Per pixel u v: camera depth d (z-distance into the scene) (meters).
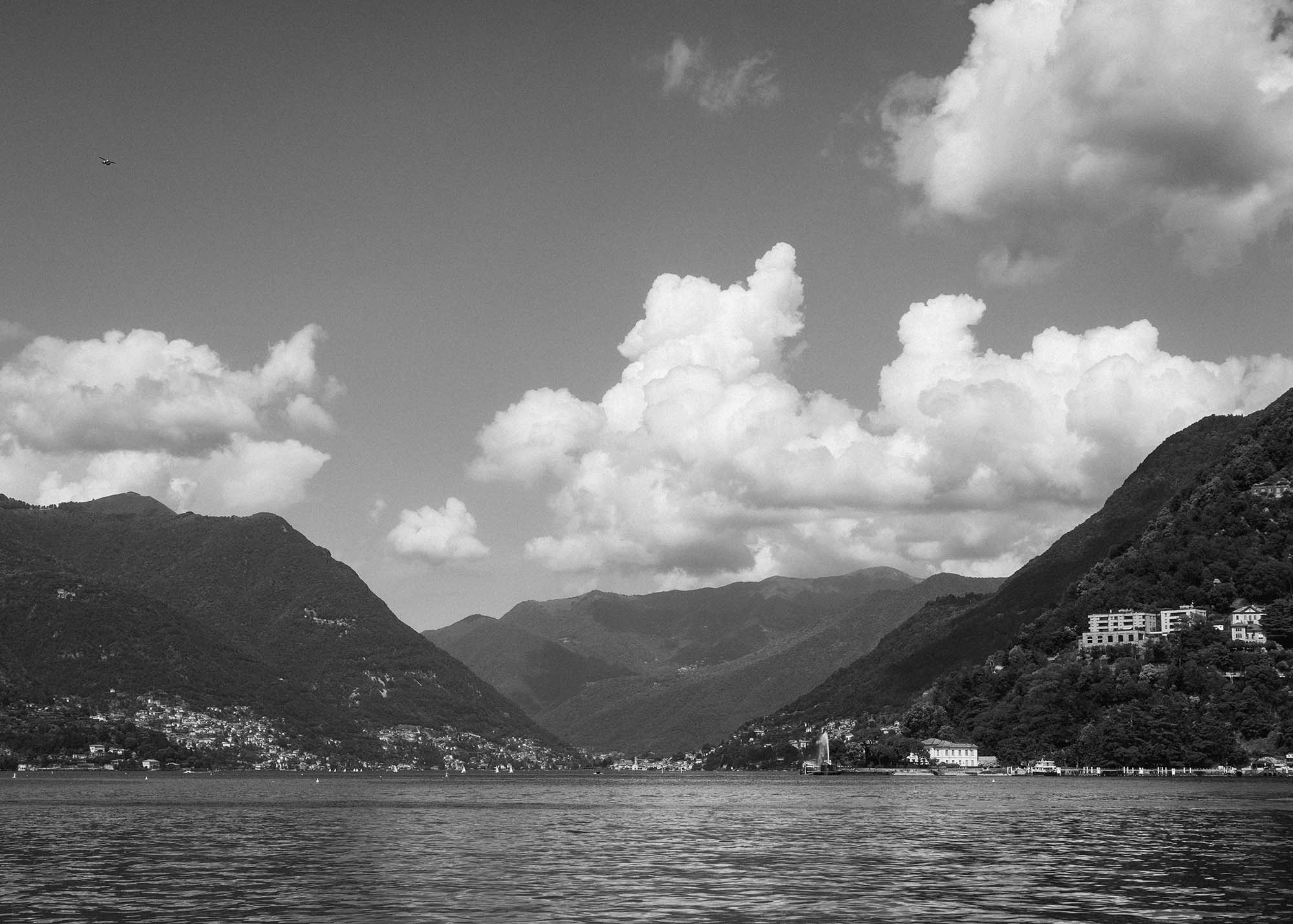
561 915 101.56
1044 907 103.88
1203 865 131.88
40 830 193.88
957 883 119.62
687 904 107.25
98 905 107.69
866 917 99.62
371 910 104.31
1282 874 123.19
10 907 106.25
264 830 195.12
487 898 111.56
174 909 105.12
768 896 112.19
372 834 188.00
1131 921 96.75
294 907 106.12
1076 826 185.50
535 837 181.75
